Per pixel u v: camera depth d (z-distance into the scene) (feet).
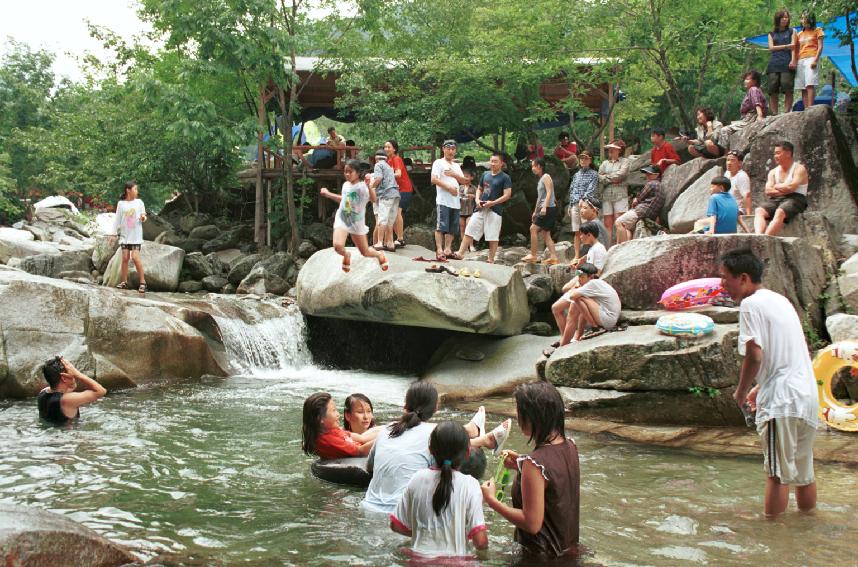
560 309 32.89
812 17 42.01
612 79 62.80
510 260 48.42
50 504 17.88
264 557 14.55
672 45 59.72
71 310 33.06
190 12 56.80
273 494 18.79
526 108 66.23
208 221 68.69
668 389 27.40
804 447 15.92
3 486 19.21
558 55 60.29
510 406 31.12
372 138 62.85
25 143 92.27
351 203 29.94
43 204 87.51
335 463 19.98
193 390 33.45
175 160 68.49
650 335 28.50
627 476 20.63
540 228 43.98
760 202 40.78
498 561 13.75
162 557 14.53
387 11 64.18
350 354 43.52
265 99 62.54
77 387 31.50
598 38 62.49
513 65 60.59
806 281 31.37
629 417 28.02
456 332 40.75
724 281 16.62
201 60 57.36
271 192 67.46
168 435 25.05
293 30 60.70
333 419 20.77
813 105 41.63
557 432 13.88
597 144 88.38
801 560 14.14
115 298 34.91
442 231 39.75
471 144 108.78
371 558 14.39
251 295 49.85
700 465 21.80
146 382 34.55
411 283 36.63
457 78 61.62
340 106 63.26
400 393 34.19
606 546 14.88
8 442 23.73
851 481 19.57
